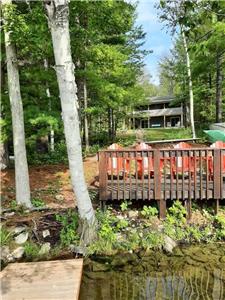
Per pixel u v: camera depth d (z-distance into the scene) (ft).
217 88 55.62
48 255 18.03
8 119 28.99
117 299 13.71
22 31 22.21
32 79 30.30
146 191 21.65
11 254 17.94
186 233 20.25
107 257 18.01
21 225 20.67
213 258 17.69
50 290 13.53
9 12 21.33
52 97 30.89
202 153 21.44
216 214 21.70
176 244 19.48
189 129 72.18
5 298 12.90
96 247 18.51
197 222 21.21
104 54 37.09
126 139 65.77
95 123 72.84
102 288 14.69
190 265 16.98
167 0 10.51
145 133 83.82
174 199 21.93
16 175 24.00
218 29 22.82
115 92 43.91
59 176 32.91
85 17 32.83
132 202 23.06
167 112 123.75
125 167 21.93
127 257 17.98
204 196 21.49
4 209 23.31
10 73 23.57
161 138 66.59
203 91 69.72
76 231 19.47
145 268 16.75
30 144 33.19
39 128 31.19
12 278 14.74
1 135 29.71
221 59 47.29
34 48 26.27
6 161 35.55
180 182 21.70
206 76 67.87
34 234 19.72
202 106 76.59
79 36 32.63
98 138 62.18
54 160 39.88
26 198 24.04
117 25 36.01
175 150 21.30
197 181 21.90
